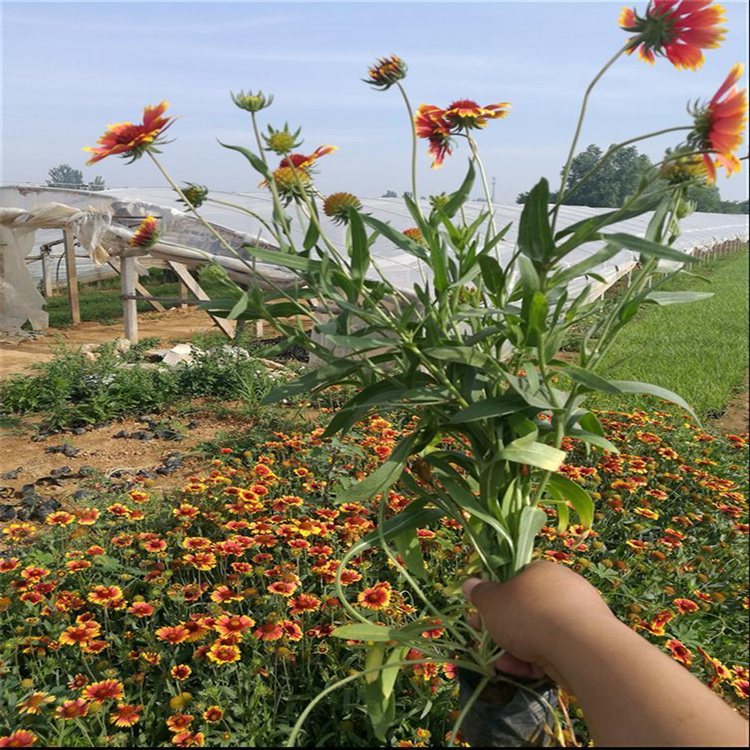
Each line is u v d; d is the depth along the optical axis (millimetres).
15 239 3963
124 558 1149
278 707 877
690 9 467
